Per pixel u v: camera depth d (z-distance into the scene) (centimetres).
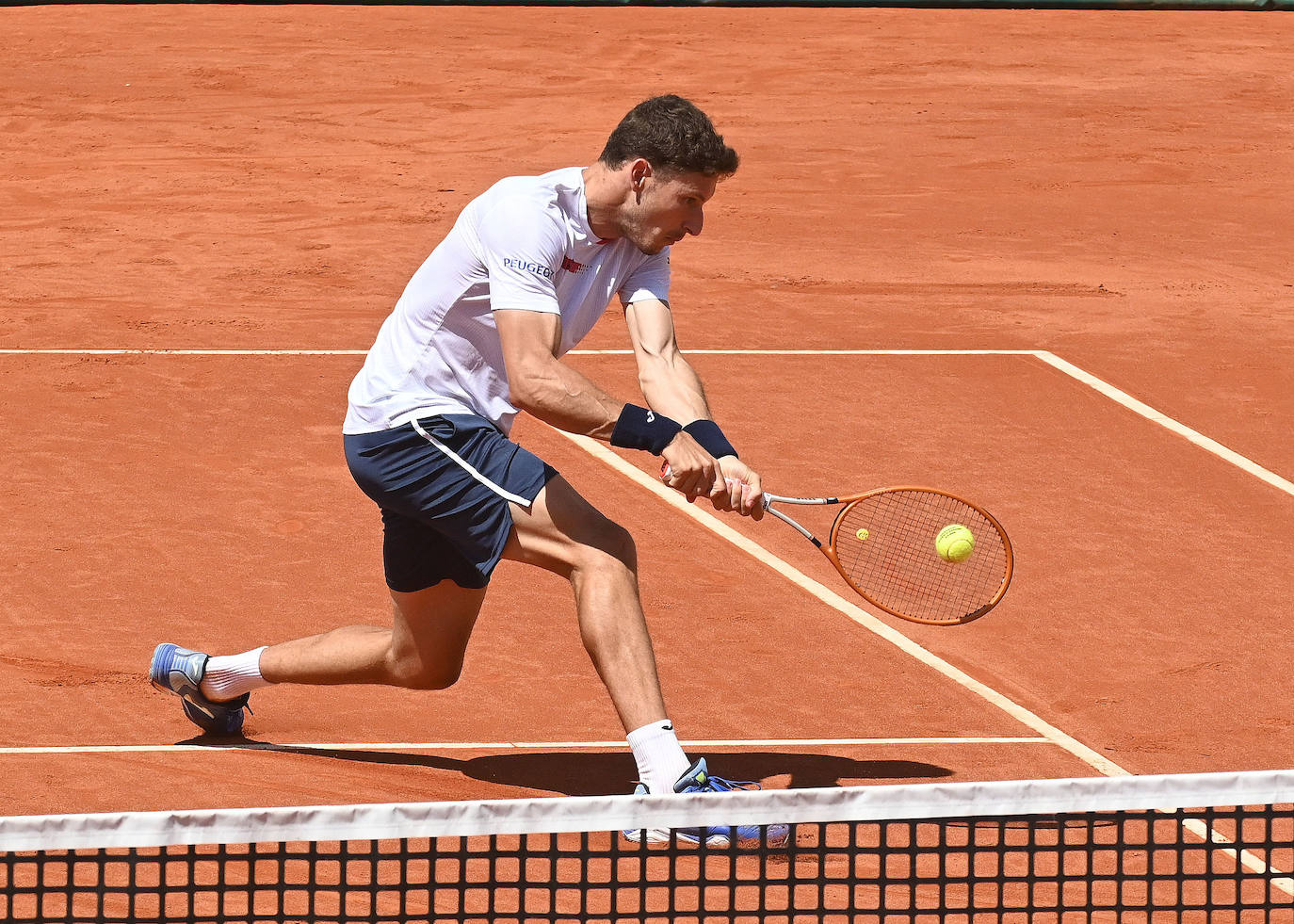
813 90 7438
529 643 2159
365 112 6900
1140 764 1823
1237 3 9544
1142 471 2998
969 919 1163
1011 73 7844
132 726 1867
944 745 1862
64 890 1094
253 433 3092
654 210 1550
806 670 2091
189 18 8738
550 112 6994
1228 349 3878
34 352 3647
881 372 3609
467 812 1049
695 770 1503
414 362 1576
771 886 1443
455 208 5422
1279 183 5931
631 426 1492
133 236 4938
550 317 1519
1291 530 2709
